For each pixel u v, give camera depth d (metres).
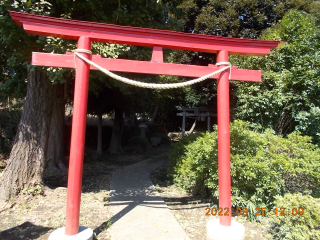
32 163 4.22
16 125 8.79
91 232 2.70
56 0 3.71
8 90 6.61
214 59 8.95
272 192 3.58
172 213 3.83
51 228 3.19
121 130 11.28
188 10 8.55
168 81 11.62
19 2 3.50
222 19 7.99
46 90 4.43
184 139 5.91
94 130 11.95
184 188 5.03
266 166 3.45
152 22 4.70
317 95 5.57
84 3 3.92
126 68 2.98
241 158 3.67
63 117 6.91
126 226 3.26
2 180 4.08
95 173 6.73
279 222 2.79
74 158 2.68
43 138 4.39
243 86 5.84
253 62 5.99
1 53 5.06
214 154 3.75
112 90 8.90
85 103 2.80
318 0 9.29
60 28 2.77
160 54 3.09
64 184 5.37
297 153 3.96
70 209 2.62
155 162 8.62
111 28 2.84
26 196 4.04
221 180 2.94
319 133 5.47
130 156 10.21
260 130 5.70
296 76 5.44
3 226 3.21
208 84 9.53
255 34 8.14
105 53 3.97
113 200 4.37
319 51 5.74
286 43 5.81
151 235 3.01
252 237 3.10
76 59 2.83
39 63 2.80
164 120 18.30
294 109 5.58
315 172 3.55
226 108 3.03
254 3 8.04
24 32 3.68
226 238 2.60
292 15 6.21
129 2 4.26
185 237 2.98
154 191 4.96
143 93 9.73
